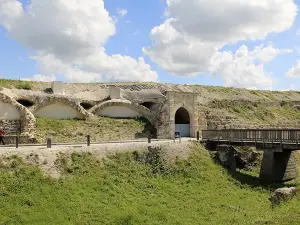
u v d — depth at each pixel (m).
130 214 18.86
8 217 17.22
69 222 17.56
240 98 56.75
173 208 21.05
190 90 54.12
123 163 26.27
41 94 37.47
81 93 42.28
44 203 19.06
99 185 22.52
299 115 58.03
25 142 30.41
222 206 21.88
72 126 35.75
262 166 28.42
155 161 28.12
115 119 39.34
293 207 19.41
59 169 22.88
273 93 66.69
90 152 25.84
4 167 21.14
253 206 21.97
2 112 32.81
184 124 39.19
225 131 32.56
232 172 29.83
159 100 43.38
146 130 38.84
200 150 31.94
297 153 37.25
